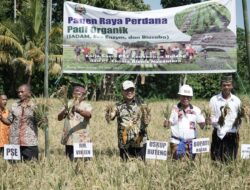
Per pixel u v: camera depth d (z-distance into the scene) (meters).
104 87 33.91
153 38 10.84
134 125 9.29
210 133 14.77
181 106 9.34
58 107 16.03
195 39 10.76
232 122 9.34
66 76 33.09
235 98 9.39
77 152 9.38
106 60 10.95
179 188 7.82
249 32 10.21
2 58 33.34
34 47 33.72
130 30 10.86
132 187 7.84
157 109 23.30
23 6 38.47
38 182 8.05
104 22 10.89
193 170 8.47
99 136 14.93
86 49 10.96
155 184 7.93
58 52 34.78
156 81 40.38
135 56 10.90
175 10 10.78
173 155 9.23
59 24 35.66
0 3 37.00
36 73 35.50
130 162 8.84
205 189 7.74
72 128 9.60
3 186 7.90
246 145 9.40
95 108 22.12
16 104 9.64
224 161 9.09
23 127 9.52
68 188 7.77
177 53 10.82
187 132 9.22
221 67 10.75
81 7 10.89
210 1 10.67
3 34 33.34
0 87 35.84
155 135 15.06
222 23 10.68
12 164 9.24
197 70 10.82
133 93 9.34
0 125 10.58
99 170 8.75
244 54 40.28
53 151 11.97
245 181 7.99
